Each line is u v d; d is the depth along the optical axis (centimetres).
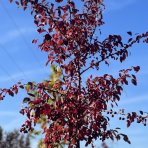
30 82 697
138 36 734
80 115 698
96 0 765
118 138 700
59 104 693
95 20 754
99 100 677
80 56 739
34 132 1491
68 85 727
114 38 739
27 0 713
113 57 749
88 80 712
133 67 701
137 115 709
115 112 715
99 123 686
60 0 713
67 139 710
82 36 733
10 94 705
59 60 748
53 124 727
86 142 706
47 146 728
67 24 734
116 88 695
